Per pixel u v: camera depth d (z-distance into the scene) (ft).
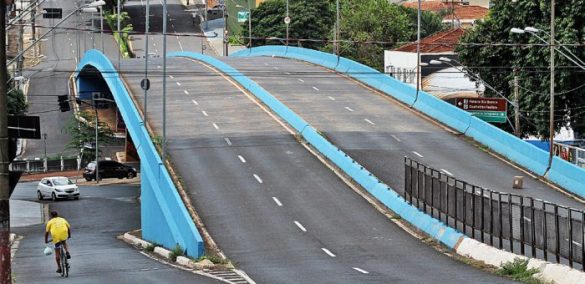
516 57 261.44
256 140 211.82
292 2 492.13
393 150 200.64
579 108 254.88
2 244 66.18
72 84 435.12
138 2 636.89
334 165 191.93
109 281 108.78
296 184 178.81
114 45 514.68
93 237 181.68
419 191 153.07
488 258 121.80
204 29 555.69
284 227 150.61
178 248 137.18
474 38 272.31
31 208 235.40
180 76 289.33
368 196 171.22
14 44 502.38
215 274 115.55
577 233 102.99
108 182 299.17
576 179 172.04
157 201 161.48
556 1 249.96
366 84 274.57
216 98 255.91
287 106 243.81
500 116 257.75
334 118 230.48
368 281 106.63
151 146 180.96
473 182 175.22
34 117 71.92
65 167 344.08
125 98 228.22
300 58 330.75
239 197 169.68
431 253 131.23
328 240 141.69
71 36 526.16
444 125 224.33
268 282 107.76
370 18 447.83
